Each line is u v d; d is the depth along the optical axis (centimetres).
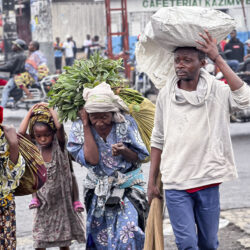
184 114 567
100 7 4981
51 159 695
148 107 655
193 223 569
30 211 1000
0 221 571
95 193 627
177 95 573
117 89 651
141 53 664
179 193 570
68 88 639
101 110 598
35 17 2622
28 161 600
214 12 557
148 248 598
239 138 1631
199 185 564
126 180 630
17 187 613
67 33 4959
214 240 590
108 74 653
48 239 705
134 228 620
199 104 564
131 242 620
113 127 626
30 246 809
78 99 633
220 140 566
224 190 1071
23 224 925
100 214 637
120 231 620
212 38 556
